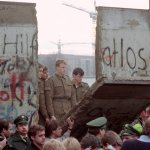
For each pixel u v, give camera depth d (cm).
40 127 840
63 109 1200
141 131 916
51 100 1193
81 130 1194
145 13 1155
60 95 1204
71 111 1122
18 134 948
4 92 1088
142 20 1152
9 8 1097
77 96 1236
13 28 1096
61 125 1123
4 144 891
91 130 952
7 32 1093
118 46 1126
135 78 1092
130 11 1141
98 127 949
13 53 1094
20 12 1101
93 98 1096
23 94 1095
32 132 839
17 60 1095
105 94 1099
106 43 1116
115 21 1128
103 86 1067
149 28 1155
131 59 1135
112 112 1184
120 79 1074
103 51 1112
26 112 1095
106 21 1120
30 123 1094
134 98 1165
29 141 938
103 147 854
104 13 1120
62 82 1210
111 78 1068
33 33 1102
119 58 1125
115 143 853
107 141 850
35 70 1100
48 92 1192
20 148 929
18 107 1091
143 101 1192
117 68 1120
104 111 1164
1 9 1095
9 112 1088
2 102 1084
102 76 1066
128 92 1125
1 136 894
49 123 921
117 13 1131
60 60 1219
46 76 1208
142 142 776
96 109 1141
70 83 1222
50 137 914
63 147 674
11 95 1091
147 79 1103
